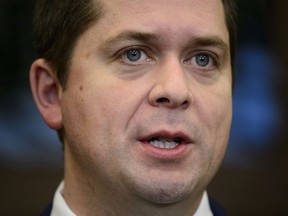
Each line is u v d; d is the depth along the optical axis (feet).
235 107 24.58
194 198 9.42
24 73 24.48
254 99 24.52
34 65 10.40
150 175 8.81
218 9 9.57
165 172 8.82
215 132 9.27
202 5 9.28
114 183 9.14
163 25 8.96
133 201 9.16
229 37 10.04
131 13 9.05
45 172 25.04
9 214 24.79
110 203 9.42
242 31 24.06
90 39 9.34
